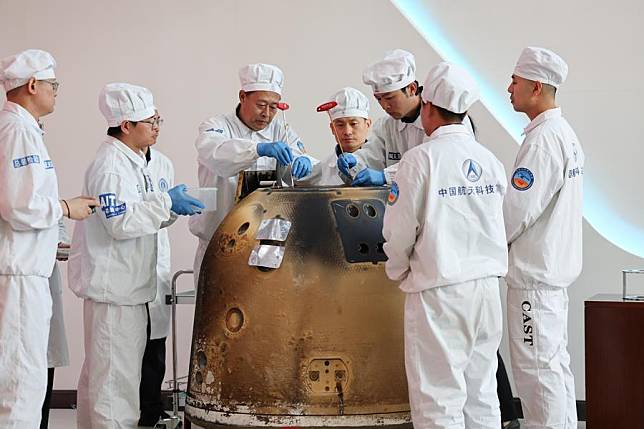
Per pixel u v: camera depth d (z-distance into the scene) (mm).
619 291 4746
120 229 3551
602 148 4855
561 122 3533
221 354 3221
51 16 5234
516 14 4953
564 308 3551
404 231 2900
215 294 3291
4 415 3191
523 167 3438
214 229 4207
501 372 4227
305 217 3229
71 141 5238
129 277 3678
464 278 2887
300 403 3090
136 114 3717
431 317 2893
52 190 3293
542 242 3457
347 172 3830
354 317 3119
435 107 3045
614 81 4840
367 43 5051
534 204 3408
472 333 2918
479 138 4871
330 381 3100
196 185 5180
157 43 5195
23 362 3209
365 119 4324
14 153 3205
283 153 3652
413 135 3895
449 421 2861
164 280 4703
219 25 5156
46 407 4125
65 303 5230
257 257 3188
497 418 3018
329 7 5074
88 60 5223
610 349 3922
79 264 3770
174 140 5199
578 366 4789
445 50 5051
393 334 3148
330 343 3102
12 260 3195
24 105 3365
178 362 5207
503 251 2992
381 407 3105
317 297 3127
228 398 3174
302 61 5102
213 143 3873
